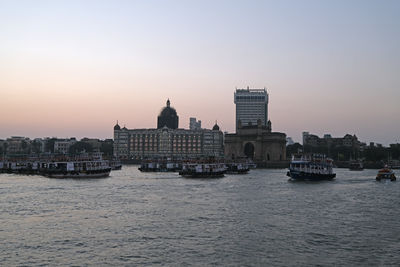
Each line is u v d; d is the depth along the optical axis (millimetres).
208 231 65062
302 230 66250
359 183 152125
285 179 169250
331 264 49906
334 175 172875
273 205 91125
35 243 57531
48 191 111875
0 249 54719
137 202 93625
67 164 162375
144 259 51188
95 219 73375
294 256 52781
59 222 70500
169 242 58594
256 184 143000
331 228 67875
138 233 63406
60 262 49906
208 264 49531
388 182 158500
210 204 91750
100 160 179000
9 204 88250
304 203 94562
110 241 58812
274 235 62875
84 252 53750
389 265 49625
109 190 117438
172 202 94312
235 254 53344
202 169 179125
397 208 88188
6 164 199625
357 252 54625
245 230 65938
